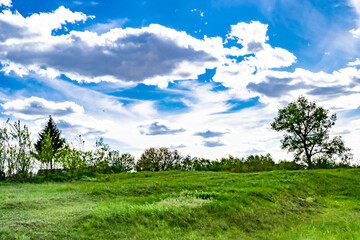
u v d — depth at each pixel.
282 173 24.83
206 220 10.61
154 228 9.49
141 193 15.51
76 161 25.89
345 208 15.58
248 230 10.55
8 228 8.47
